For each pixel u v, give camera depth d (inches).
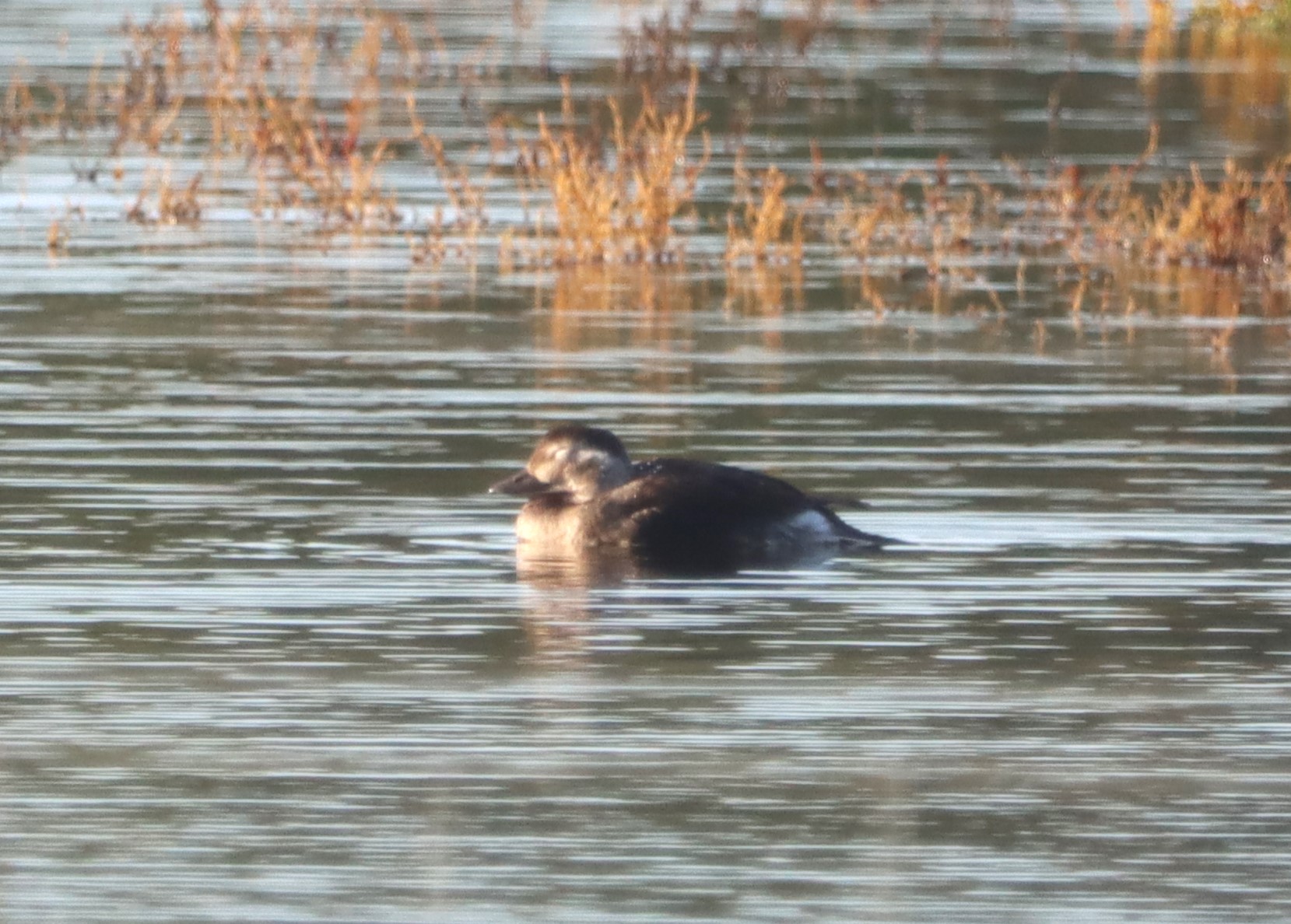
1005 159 3614.7
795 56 4785.9
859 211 3176.7
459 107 4042.8
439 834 1183.6
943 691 1386.6
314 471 1913.1
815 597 1581.0
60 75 4352.9
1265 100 4256.9
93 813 1208.2
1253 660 1439.5
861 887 1127.6
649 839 1180.5
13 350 2373.3
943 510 1793.8
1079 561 1657.2
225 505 1803.6
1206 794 1234.6
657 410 2138.3
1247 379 2293.3
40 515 1763.0
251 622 1512.1
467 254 3002.0
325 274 2849.4
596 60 4635.8
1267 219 3034.0
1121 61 4798.2
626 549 1692.9
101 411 2107.5
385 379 2265.0
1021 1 6003.9
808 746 1298.0
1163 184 3400.6
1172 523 1753.2
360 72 4424.2
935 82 4453.7
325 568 1642.5
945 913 1102.4
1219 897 1119.6
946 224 3198.8
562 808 1214.3
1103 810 1213.1
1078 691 1384.1
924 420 2102.6
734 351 2422.5
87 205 3304.6
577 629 1504.7
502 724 1328.7
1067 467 1931.6
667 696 1375.5
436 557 1679.4
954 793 1237.1
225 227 3166.8
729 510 1700.3
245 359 2345.0
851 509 1779.0
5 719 1331.2
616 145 3567.9
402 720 1333.7
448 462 1948.8
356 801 1223.5
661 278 2866.6
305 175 3272.6
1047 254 3070.9
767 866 1149.7
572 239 3011.8
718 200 3373.5
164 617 1520.7
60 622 1505.9
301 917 1097.4
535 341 2464.3
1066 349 2444.6
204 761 1273.4
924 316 2632.9
